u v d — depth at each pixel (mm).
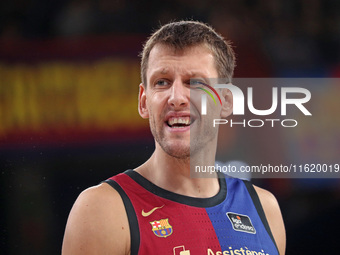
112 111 17281
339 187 17453
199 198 7312
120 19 18781
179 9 19438
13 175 16781
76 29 18562
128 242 6602
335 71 19578
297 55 19578
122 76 17609
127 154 17047
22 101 17281
